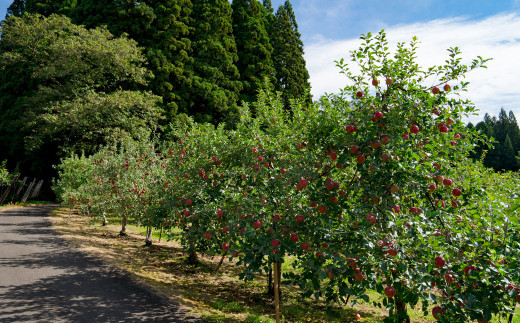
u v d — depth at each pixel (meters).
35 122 21.48
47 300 5.27
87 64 22.59
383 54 4.35
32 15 23.58
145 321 4.80
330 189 3.88
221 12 30.45
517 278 2.74
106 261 7.92
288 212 4.42
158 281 6.90
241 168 5.94
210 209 5.83
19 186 22.77
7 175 20.72
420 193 3.87
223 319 5.20
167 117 24.11
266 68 30.41
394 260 3.03
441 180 3.59
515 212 3.28
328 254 3.60
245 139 5.80
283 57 32.91
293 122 5.93
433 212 3.13
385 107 4.07
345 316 6.05
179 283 7.00
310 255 3.80
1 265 6.89
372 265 3.24
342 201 3.95
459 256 3.14
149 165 11.16
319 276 3.53
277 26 33.88
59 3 30.69
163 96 24.91
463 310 2.86
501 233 3.27
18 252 8.06
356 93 4.49
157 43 27.12
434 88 4.12
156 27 27.30
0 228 11.16
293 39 33.81
